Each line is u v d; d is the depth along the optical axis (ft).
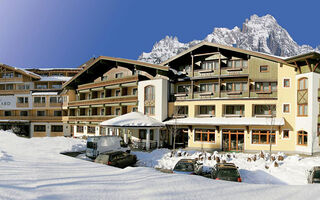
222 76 93.40
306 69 80.48
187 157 69.56
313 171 38.55
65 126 170.09
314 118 76.74
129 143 111.65
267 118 85.15
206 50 100.58
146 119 97.60
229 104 92.53
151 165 63.57
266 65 88.17
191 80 100.22
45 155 37.58
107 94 131.95
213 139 93.97
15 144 63.36
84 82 147.02
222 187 15.44
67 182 17.38
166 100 103.04
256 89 90.68
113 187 15.72
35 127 173.06
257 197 13.30
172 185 15.89
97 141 68.64
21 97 178.70
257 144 86.17
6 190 14.64
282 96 84.43
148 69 113.91
